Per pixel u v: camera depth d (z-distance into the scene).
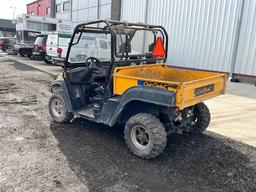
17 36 22.03
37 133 4.97
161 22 15.98
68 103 5.10
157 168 3.82
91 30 4.91
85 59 5.43
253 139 5.07
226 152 4.39
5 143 4.48
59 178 3.47
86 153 4.21
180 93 3.57
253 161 4.12
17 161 3.87
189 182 3.49
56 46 14.10
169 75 5.22
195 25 13.95
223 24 12.66
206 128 5.35
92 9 23.75
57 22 22.25
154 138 3.87
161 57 5.25
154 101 3.72
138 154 4.07
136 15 17.97
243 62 12.02
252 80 11.75
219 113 6.83
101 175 3.59
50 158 4.00
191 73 4.92
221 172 3.76
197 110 4.96
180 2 14.65
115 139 4.79
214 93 4.46
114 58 4.26
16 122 5.55
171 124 4.18
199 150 4.43
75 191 3.20
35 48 17.69
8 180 3.37
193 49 14.18
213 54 13.21
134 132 4.12
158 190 3.29
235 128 5.68
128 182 3.44
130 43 4.61
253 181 3.57
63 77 5.12
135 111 4.32
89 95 5.32
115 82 4.30
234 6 12.14
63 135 4.91
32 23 20.97
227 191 3.33
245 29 11.83
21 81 10.47
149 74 4.93
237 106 7.59
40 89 9.03
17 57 21.69
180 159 4.11
